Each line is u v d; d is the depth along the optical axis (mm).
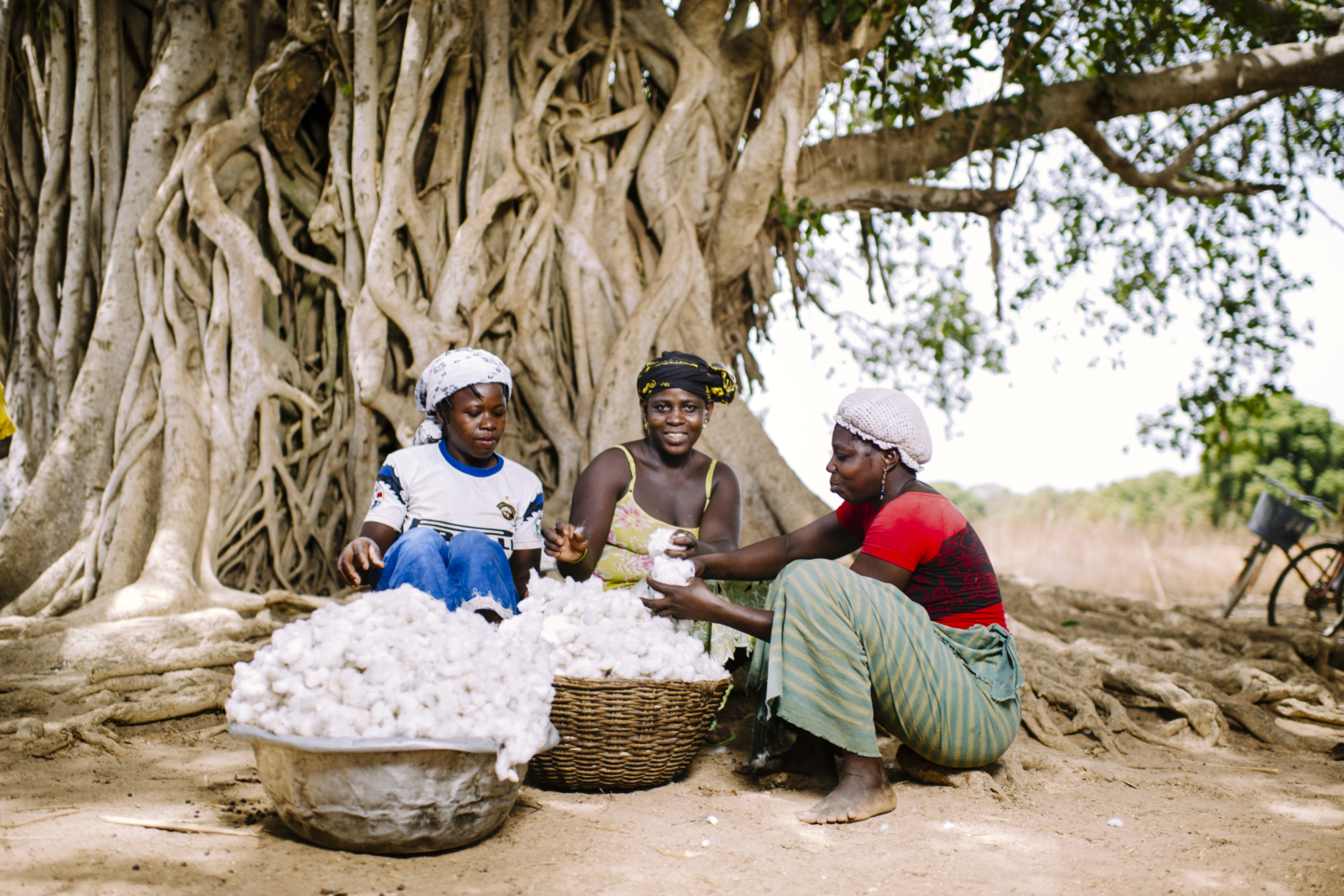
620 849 2428
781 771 3213
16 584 4898
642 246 6590
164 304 5496
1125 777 3354
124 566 4863
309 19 5785
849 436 3145
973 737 2967
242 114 5781
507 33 6180
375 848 2270
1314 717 4422
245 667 2359
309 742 2146
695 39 6887
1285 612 9359
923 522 3035
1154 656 5031
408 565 2861
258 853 2266
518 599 3391
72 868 2104
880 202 8023
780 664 2830
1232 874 2361
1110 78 7699
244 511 5395
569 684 2824
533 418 6027
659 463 3641
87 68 5797
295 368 5902
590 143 6441
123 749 3295
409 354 5711
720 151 6945
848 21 6582
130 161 5707
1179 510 21047
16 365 5914
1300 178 9273
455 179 6016
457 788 2264
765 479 5711
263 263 5629
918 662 2873
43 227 5848
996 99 7512
